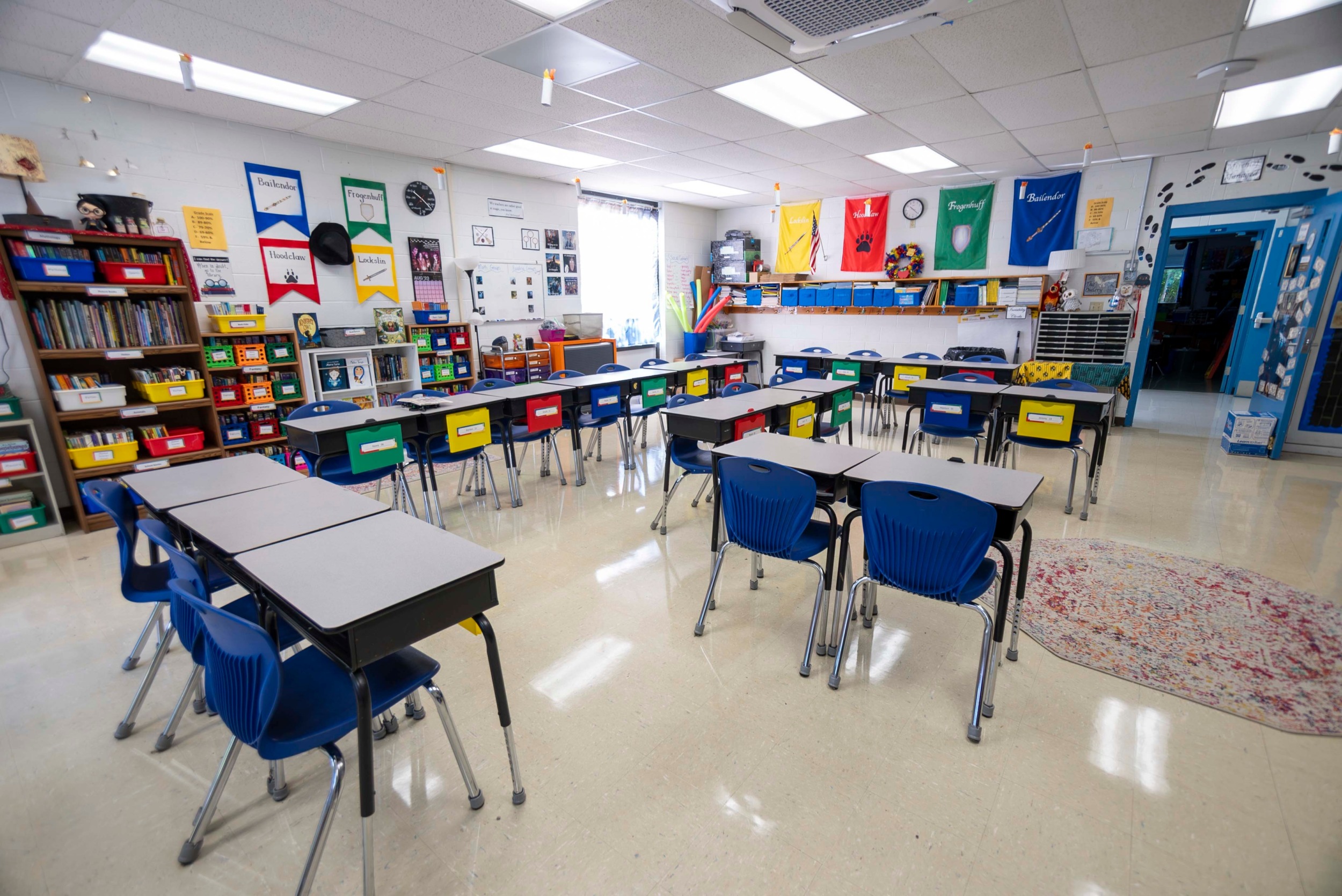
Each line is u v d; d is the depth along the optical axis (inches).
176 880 60.7
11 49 130.3
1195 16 118.6
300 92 161.0
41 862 62.8
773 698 87.6
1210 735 79.6
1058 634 103.2
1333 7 115.9
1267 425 213.9
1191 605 111.7
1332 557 131.2
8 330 149.4
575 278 304.5
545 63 141.2
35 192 150.5
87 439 154.8
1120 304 258.8
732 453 106.0
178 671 96.4
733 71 146.1
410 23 119.6
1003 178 281.3
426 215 240.2
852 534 147.6
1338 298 198.4
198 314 179.8
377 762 76.0
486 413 156.3
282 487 93.5
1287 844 63.1
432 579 60.2
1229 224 315.0
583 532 150.9
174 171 173.6
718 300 379.6
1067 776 72.8
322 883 60.0
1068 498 161.9
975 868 60.9
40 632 107.3
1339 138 174.4
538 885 59.6
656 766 74.8
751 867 61.3
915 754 76.5
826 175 275.1
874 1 97.1
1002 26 122.3
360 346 210.5
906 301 312.8
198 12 113.9
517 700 87.7
